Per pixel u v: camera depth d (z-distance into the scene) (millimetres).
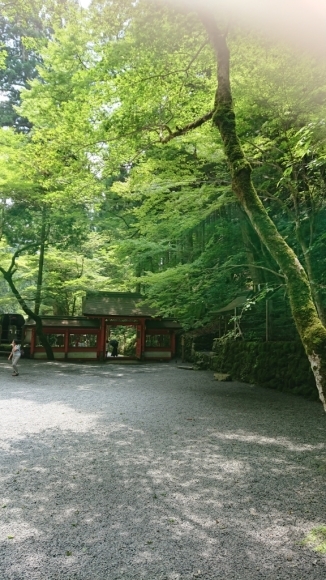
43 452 5250
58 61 11016
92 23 6531
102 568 2678
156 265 20344
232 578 2592
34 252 19797
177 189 13680
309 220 10508
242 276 15531
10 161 13859
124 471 4562
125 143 7914
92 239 21328
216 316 17094
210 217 15727
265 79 7180
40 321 19359
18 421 7016
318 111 6391
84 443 5688
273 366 11344
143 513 3502
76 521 3338
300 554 2889
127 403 8836
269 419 7387
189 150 10641
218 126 5047
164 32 6094
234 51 6605
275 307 13180
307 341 3266
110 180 17391
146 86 7043
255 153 9430
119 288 24156
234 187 4539
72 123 7699
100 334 20250
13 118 23062
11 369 15453
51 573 2611
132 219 18438
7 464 4766
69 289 20734
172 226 12688
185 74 7238
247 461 5000
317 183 9812
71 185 8648
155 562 2756
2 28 22219
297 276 3660
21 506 3609
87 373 14695
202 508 3625
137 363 19422
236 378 13109
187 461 4961
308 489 4117
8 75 23156
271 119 8672
